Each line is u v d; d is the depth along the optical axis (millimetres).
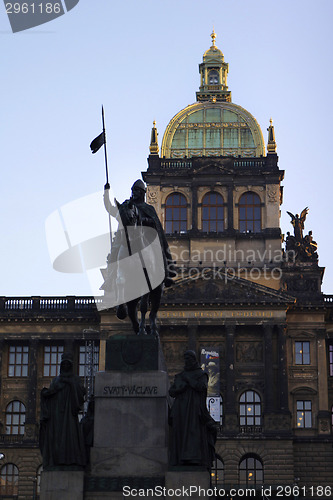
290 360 111625
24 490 109750
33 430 111938
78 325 115625
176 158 124125
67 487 23953
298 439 108375
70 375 24891
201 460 24109
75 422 24438
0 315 115438
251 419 109562
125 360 25062
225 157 122500
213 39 136750
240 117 127875
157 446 24391
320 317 112750
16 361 116312
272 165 122312
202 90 133000
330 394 113438
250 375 110812
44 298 116875
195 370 24891
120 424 24594
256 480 105938
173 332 111875
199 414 24281
